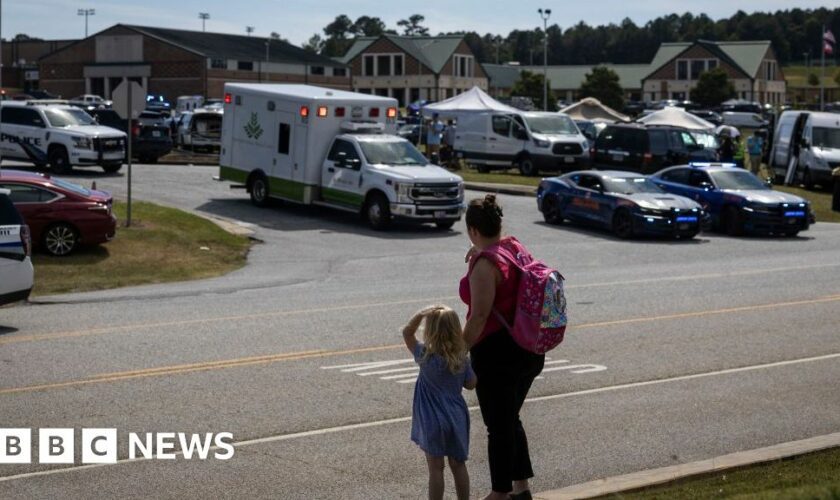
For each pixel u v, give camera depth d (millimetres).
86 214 21406
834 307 16766
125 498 7660
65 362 11898
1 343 12992
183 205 30516
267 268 22047
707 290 18594
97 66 99562
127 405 10117
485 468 8727
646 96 121750
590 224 28906
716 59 117875
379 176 28188
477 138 44531
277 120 30375
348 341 13383
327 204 29672
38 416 9695
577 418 10141
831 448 8992
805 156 40594
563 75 132125
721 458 8602
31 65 113375
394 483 8094
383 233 27953
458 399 7039
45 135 35625
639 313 16000
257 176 31047
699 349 13391
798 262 23250
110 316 15203
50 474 8141
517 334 6984
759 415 10383
